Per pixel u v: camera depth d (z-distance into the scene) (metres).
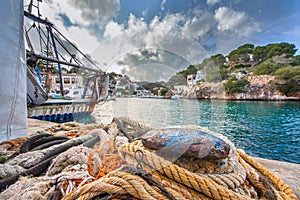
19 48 2.10
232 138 9.27
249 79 41.53
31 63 8.72
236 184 1.17
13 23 2.02
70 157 1.31
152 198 0.90
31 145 2.23
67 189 1.01
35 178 1.23
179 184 1.10
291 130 11.62
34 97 9.20
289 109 21.23
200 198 1.06
